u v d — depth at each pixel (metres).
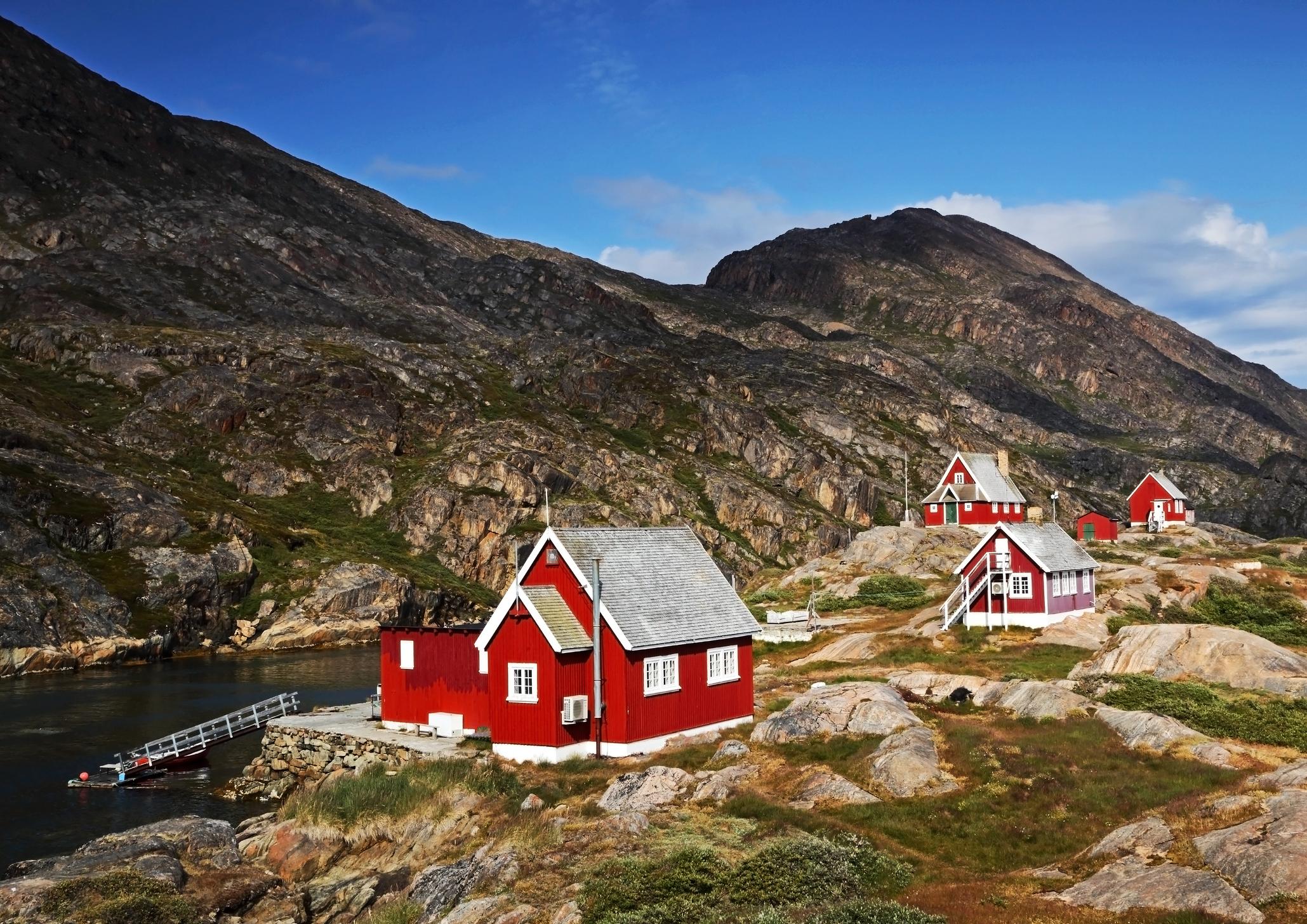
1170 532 133.12
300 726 55.53
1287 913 22.11
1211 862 25.19
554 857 31.23
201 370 192.75
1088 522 127.00
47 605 110.56
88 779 57.19
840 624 81.94
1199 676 48.38
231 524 142.50
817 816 32.56
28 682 96.38
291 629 127.94
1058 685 45.94
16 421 150.38
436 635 53.31
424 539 166.00
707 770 39.25
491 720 45.34
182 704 82.75
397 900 32.84
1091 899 24.95
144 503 138.12
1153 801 31.52
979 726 40.22
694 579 51.16
